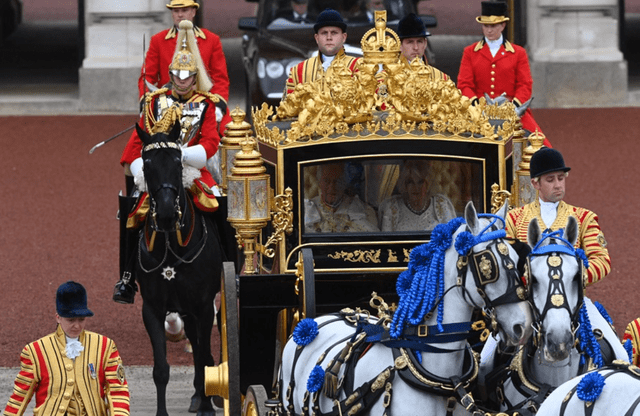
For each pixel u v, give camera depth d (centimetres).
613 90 6856
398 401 1631
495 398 1759
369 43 2062
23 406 1858
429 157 2039
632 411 1353
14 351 2975
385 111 2125
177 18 3238
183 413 2506
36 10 12850
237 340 1961
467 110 2061
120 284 2503
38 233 4244
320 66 2577
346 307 2058
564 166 1798
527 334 1534
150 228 2344
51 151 5734
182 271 2358
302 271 1981
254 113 2161
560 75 6844
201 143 2439
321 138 2034
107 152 5719
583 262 1568
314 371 1727
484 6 3444
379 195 2069
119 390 1873
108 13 6794
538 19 6844
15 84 7638
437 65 7569
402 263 2042
